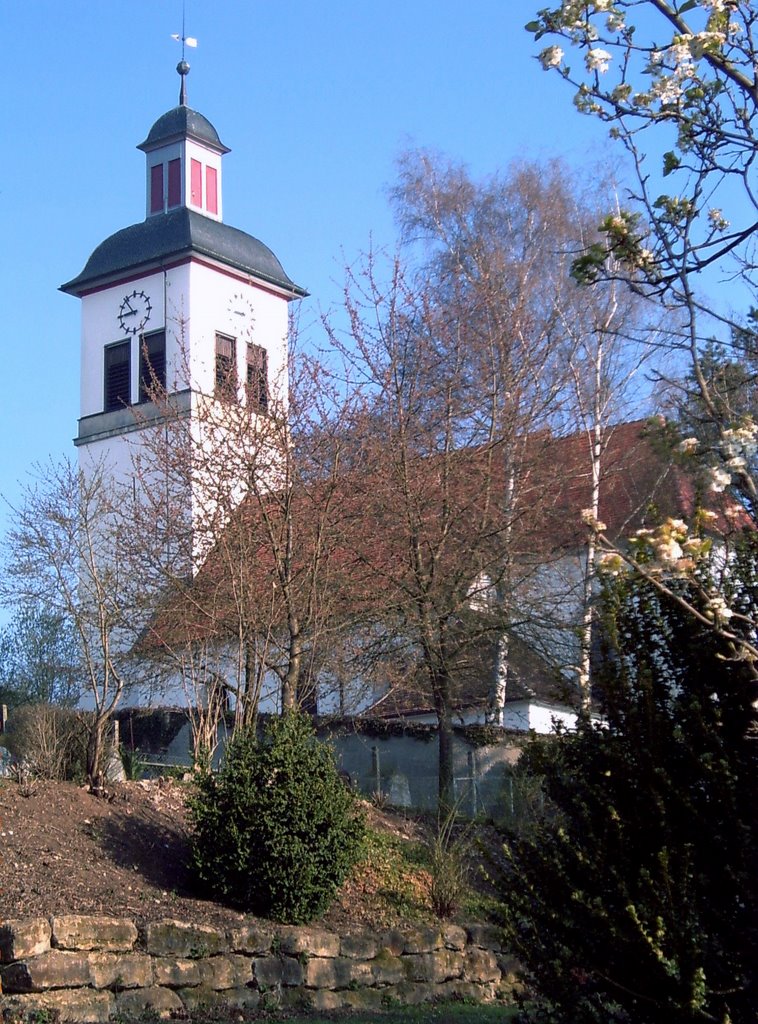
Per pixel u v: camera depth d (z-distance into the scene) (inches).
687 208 295.3
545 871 307.7
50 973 419.8
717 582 303.0
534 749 332.5
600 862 297.1
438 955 568.4
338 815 557.0
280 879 534.3
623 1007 297.4
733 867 285.4
